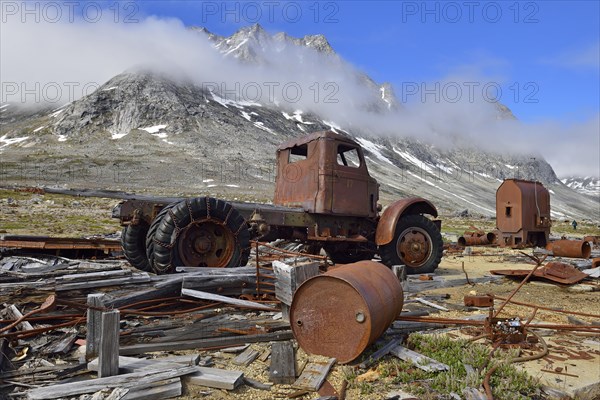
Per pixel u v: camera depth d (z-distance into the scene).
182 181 96.94
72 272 6.64
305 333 4.19
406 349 4.25
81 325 4.70
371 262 4.88
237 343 4.40
